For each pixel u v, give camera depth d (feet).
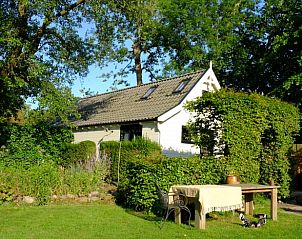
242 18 109.50
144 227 32.14
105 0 58.90
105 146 61.62
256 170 44.98
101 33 66.95
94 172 49.88
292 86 70.59
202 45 111.65
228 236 29.48
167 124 65.77
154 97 76.02
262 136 50.16
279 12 91.30
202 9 110.01
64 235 28.50
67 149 67.10
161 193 34.58
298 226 34.45
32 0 55.57
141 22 75.72
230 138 42.63
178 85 74.69
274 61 82.79
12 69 58.85
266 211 42.86
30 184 42.24
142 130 68.49
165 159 39.45
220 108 42.55
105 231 30.17
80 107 96.94
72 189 45.29
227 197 33.27
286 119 49.37
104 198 45.85
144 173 38.99
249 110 44.62
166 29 111.14
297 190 62.69
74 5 61.00
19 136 62.28
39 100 60.03
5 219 33.73
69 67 69.56
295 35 71.82
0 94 63.21
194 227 32.60
